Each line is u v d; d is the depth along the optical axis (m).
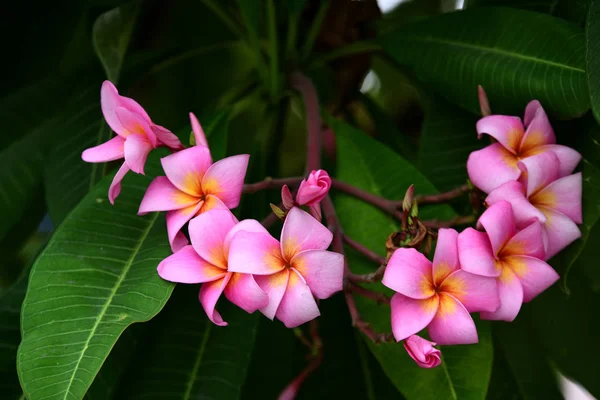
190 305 0.89
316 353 0.90
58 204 0.95
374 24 1.07
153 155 0.88
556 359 1.10
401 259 0.75
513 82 0.87
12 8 1.00
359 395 0.97
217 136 0.91
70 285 0.78
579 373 1.09
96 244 0.81
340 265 0.75
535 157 0.80
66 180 0.95
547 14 0.89
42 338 0.75
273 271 0.74
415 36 0.95
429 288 0.75
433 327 0.76
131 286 0.78
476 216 0.83
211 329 0.88
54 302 0.77
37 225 1.08
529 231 0.77
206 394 0.86
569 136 0.87
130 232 0.83
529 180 0.80
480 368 0.82
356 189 0.88
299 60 1.04
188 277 0.76
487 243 0.76
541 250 0.78
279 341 0.99
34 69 1.03
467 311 0.75
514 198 0.79
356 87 1.08
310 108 0.93
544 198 0.81
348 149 0.92
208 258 0.76
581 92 0.83
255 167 0.97
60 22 1.01
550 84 0.85
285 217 0.77
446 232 0.76
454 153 0.93
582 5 0.88
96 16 0.99
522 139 0.82
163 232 0.82
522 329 1.09
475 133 0.93
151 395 0.86
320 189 0.76
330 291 0.75
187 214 0.78
